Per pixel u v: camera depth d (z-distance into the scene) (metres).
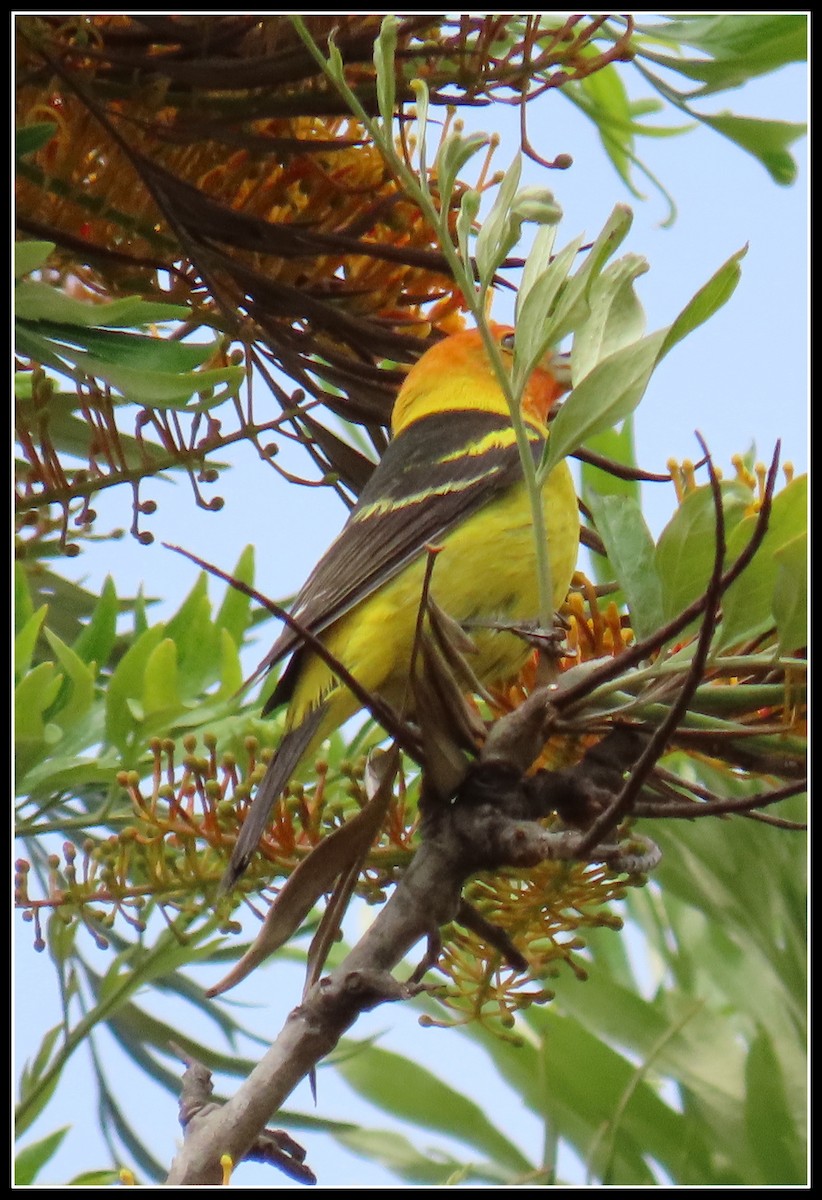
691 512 5.91
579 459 9.28
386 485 9.29
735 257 5.52
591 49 9.88
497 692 8.66
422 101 6.04
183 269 9.20
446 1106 9.95
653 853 5.70
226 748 8.51
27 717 7.73
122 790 8.82
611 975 10.57
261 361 9.26
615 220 5.69
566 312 5.80
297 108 8.57
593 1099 9.91
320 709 8.60
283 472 9.02
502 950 5.91
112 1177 6.94
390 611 8.96
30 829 8.00
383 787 5.50
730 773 7.70
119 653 9.96
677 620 5.57
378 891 7.52
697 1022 10.08
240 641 9.05
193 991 9.49
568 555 9.41
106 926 7.62
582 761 6.09
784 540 5.88
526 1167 9.73
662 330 5.79
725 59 9.09
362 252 8.91
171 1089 9.29
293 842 7.55
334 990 5.30
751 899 9.70
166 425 8.77
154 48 8.61
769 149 9.24
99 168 9.03
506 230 5.80
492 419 9.73
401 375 10.26
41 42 8.08
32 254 7.24
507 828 5.56
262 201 9.16
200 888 7.62
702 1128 9.64
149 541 8.83
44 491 8.70
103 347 7.60
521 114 8.51
